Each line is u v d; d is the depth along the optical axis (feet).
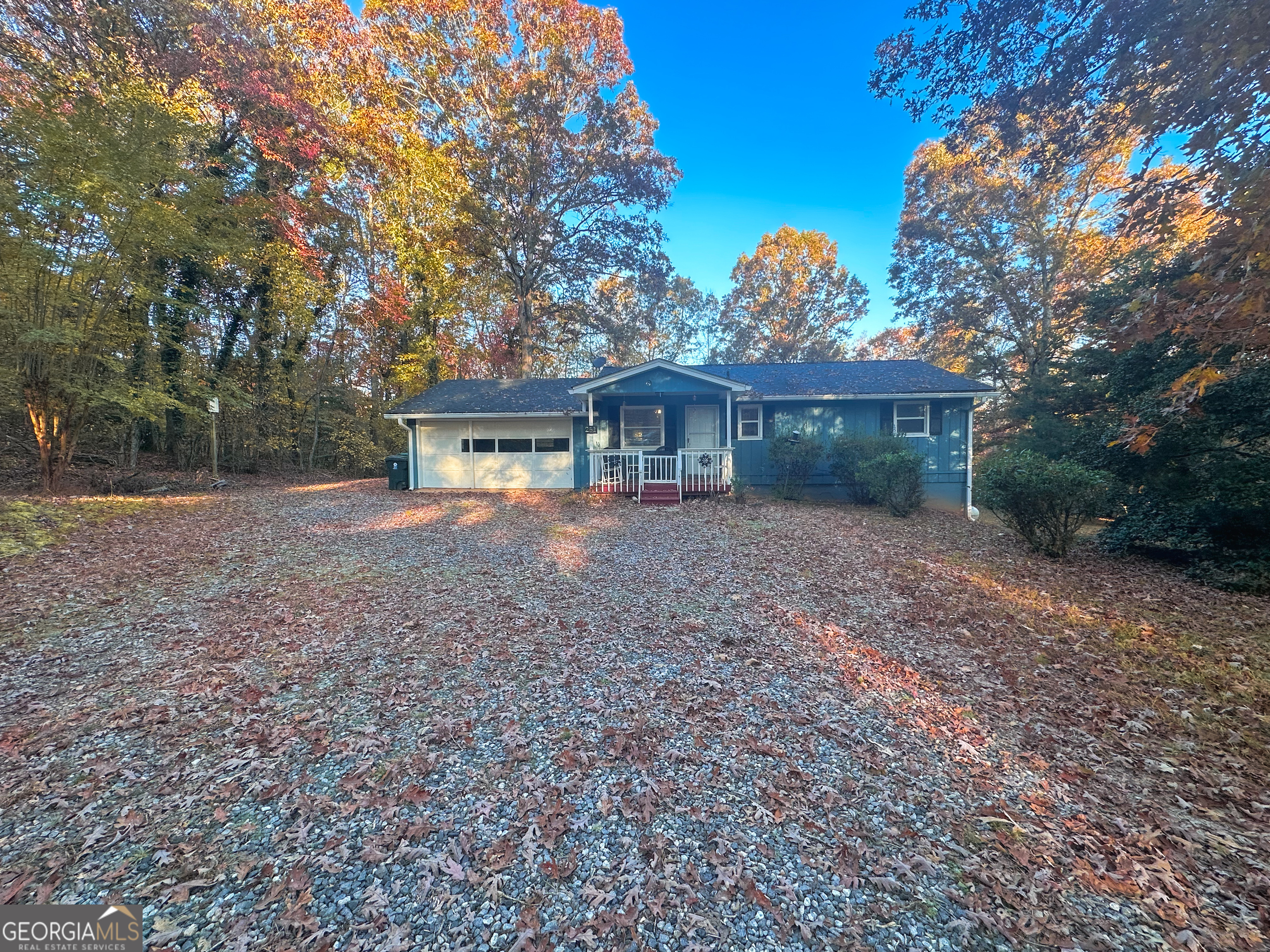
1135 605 20.81
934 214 72.90
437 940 6.80
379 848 8.32
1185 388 17.29
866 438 43.65
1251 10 12.07
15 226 30.86
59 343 33.06
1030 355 67.97
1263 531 24.02
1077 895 7.63
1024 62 18.42
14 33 40.34
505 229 75.51
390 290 68.69
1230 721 12.63
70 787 9.70
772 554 26.84
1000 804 9.64
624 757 10.76
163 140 35.83
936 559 26.96
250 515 34.76
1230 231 14.52
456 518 36.14
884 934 6.95
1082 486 26.40
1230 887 7.79
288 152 58.39
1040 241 66.39
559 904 7.37
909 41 19.88
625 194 78.59
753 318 129.39
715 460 46.29
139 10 46.47
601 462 46.47
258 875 7.78
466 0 68.44
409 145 66.28
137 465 49.44
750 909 7.31
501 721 12.07
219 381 51.24
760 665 15.05
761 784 10.00
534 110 71.77
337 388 72.28
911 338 110.01
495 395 54.49
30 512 27.91
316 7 62.34
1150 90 15.75
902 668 15.10
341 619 17.94
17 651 15.08
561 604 19.75
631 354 116.47
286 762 10.48
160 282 41.81
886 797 9.75
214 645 15.81
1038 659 15.92
